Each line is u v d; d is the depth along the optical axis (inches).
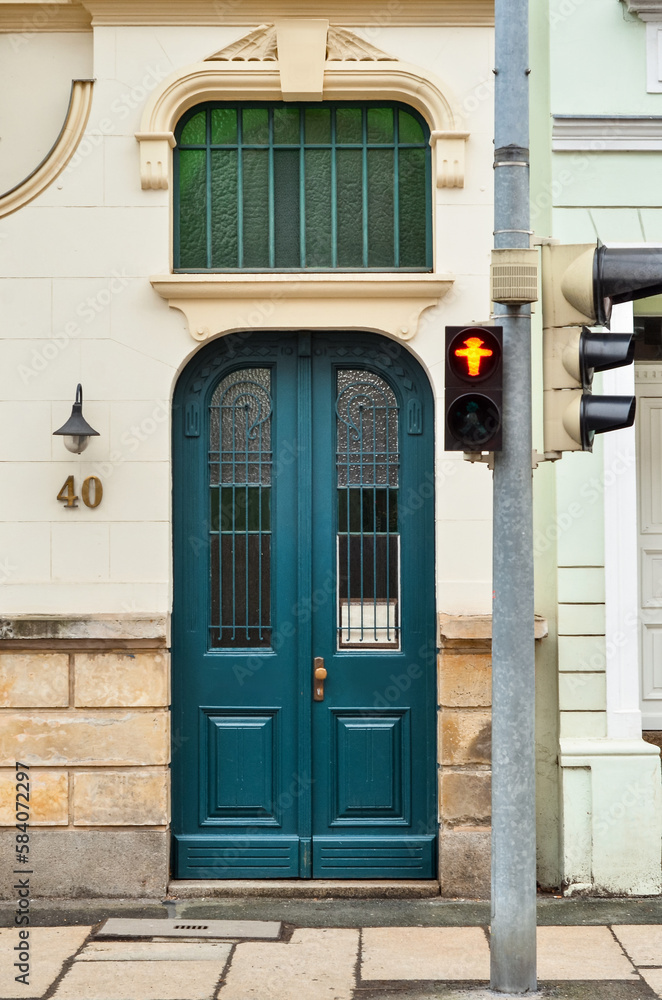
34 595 253.4
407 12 258.1
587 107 261.0
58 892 251.1
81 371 255.9
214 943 225.3
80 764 251.1
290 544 265.1
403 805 263.0
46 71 268.2
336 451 265.9
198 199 266.2
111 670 251.8
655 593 285.3
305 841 261.1
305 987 202.4
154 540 254.5
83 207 256.8
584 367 187.2
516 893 191.3
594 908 244.5
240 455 265.7
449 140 256.2
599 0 261.7
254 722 264.1
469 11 257.6
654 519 285.1
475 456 191.0
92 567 254.4
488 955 218.2
